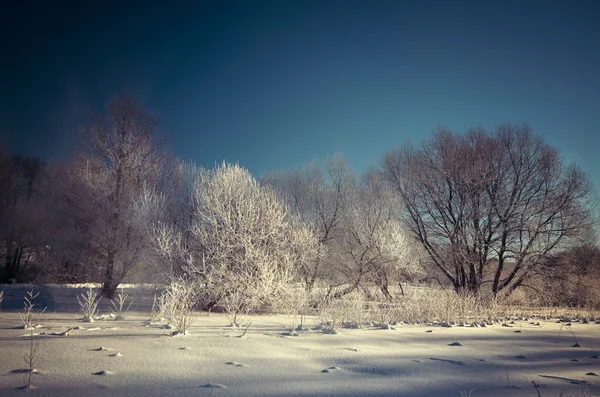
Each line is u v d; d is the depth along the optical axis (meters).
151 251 12.79
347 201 18.20
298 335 7.36
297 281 15.26
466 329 9.48
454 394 4.00
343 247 17.44
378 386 4.18
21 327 6.95
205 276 12.10
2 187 17.98
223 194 13.15
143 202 13.73
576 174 18.42
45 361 4.49
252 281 12.14
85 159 17.11
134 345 5.64
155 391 3.62
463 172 19.08
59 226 16.59
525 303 19.30
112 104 17.55
